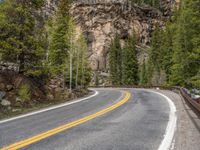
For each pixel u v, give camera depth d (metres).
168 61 62.06
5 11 23.72
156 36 85.50
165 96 29.56
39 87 26.09
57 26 42.81
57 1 95.62
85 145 8.44
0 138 9.59
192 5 32.81
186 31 36.38
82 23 114.56
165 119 13.57
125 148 8.05
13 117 15.59
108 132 10.41
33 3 25.11
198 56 32.72
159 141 8.94
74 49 52.84
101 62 107.25
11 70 24.50
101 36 112.94
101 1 118.19
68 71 48.34
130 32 118.44
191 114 14.70
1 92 20.98
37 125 12.33
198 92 32.31
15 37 22.84
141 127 11.41
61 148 8.09
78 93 35.78
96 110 17.50
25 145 8.45
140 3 132.00
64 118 14.30
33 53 24.06
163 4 141.12
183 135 9.79
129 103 21.95
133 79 81.88
